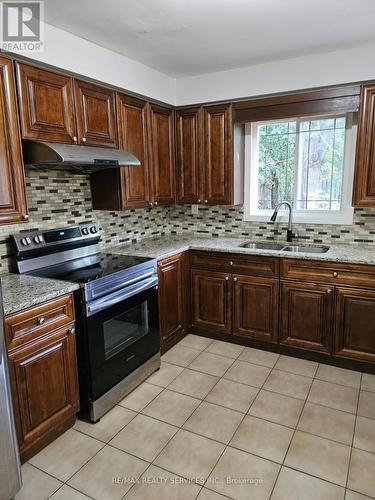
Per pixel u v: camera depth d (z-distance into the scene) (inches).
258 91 117.5
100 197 113.6
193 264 129.4
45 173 99.5
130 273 96.8
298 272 110.8
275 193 135.3
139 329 102.7
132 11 78.0
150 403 94.5
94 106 97.6
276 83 114.5
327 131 122.9
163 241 137.0
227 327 127.0
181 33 90.4
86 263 102.3
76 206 110.0
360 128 104.4
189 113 129.3
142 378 104.1
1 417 61.8
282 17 82.5
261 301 118.6
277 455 76.0
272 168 134.3
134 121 113.0
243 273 120.0
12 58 76.1
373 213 116.0
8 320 67.9
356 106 105.4
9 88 75.7
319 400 94.3
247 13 80.1
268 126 132.3
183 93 130.0
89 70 94.8
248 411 90.5
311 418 87.4
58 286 79.9
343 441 79.6
